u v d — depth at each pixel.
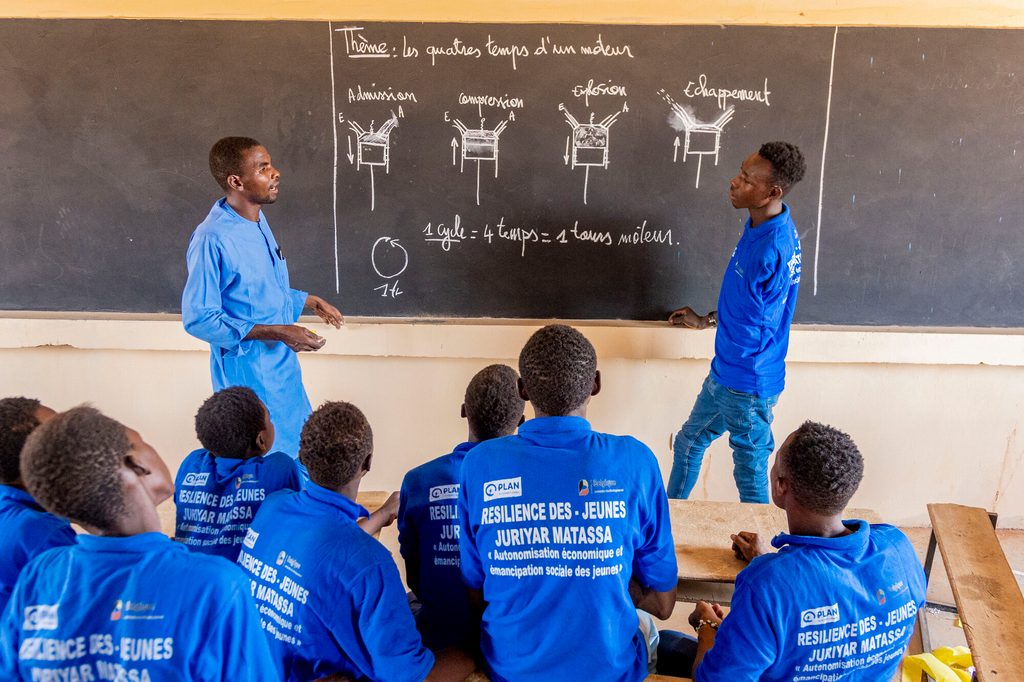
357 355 2.93
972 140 2.55
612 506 1.31
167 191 2.71
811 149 2.59
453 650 1.52
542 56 2.54
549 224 2.71
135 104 2.62
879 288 2.72
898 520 3.07
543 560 1.30
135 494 1.08
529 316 2.82
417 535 1.59
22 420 1.40
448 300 2.82
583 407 1.40
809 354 2.76
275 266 2.47
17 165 2.69
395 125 2.63
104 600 1.05
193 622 1.07
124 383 2.97
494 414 1.57
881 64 2.50
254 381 2.41
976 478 2.97
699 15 2.49
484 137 2.63
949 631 2.52
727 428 2.66
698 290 2.75
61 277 2.82
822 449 1.27
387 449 3.06
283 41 2.56
